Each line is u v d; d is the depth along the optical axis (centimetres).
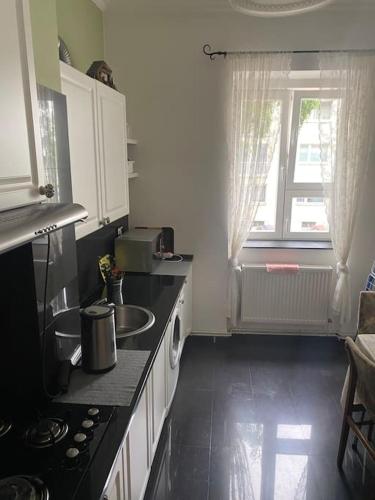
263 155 315
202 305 358
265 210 363
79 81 183
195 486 200
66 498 97
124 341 183
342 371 312
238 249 338
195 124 324
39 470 106
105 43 314
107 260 272
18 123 106
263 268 339
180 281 276
